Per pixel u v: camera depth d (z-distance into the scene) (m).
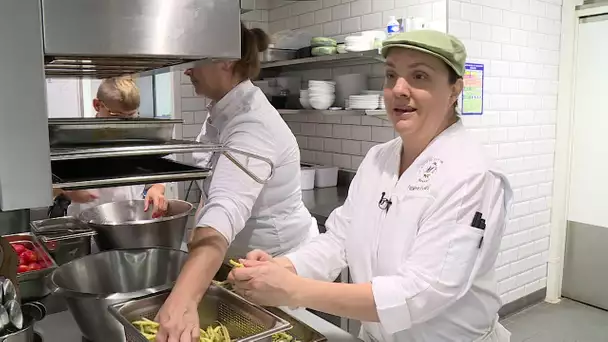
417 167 1.33
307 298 1.18
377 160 1.51
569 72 3.61
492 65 3.17
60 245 1.68
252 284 1.21
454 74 1.28
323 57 3.24
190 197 3.98
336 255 1.51
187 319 1.10
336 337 1.35
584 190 3.69
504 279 3.49
